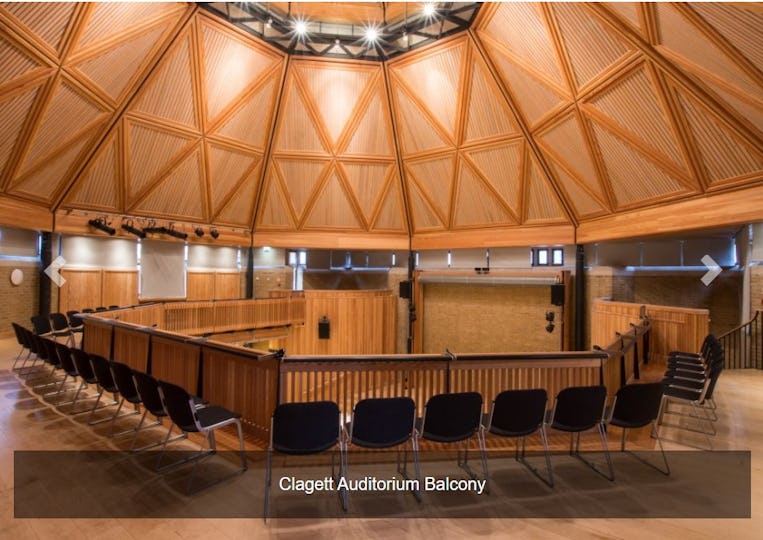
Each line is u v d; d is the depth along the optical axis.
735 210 7.04
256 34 9.74
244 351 4.39
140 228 11.62
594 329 10.49
